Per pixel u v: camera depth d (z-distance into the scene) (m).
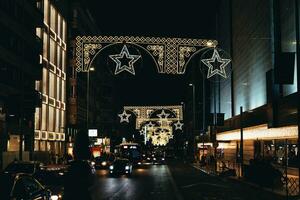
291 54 28.22
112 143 131.00
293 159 40.25
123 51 29.00
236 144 69.62
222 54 83.69
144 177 46.66
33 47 60.94
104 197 26.00
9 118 49.56
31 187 12.17
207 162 73.31
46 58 69.12
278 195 27.25
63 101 80.81
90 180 8.26
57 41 75.94
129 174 47.84
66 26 82.81
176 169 65.81
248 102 61.69
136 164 76.56
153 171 60.03
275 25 47.28
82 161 8.27
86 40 30.16
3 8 49.19
